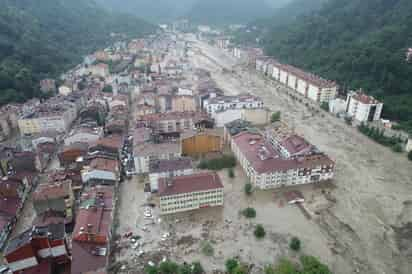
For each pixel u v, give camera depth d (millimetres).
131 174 139875
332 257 94875
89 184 122688
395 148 163750
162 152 138750
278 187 130500
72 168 134125
